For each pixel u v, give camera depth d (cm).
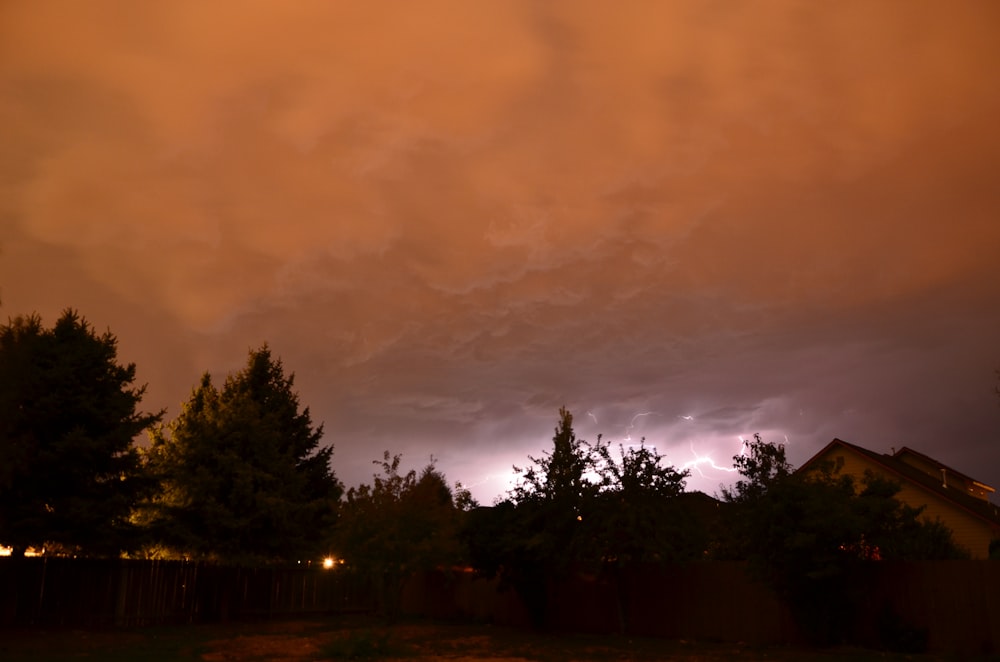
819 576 2072
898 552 2175
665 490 2672
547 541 2766
